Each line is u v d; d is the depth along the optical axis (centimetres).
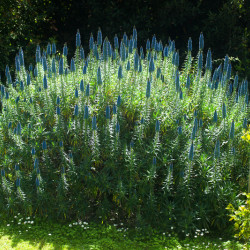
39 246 570
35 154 675
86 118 649
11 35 1469
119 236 600
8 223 645
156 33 1506
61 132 684
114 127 654
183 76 814
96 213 649
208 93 753
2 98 742
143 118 644
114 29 1514
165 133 688
